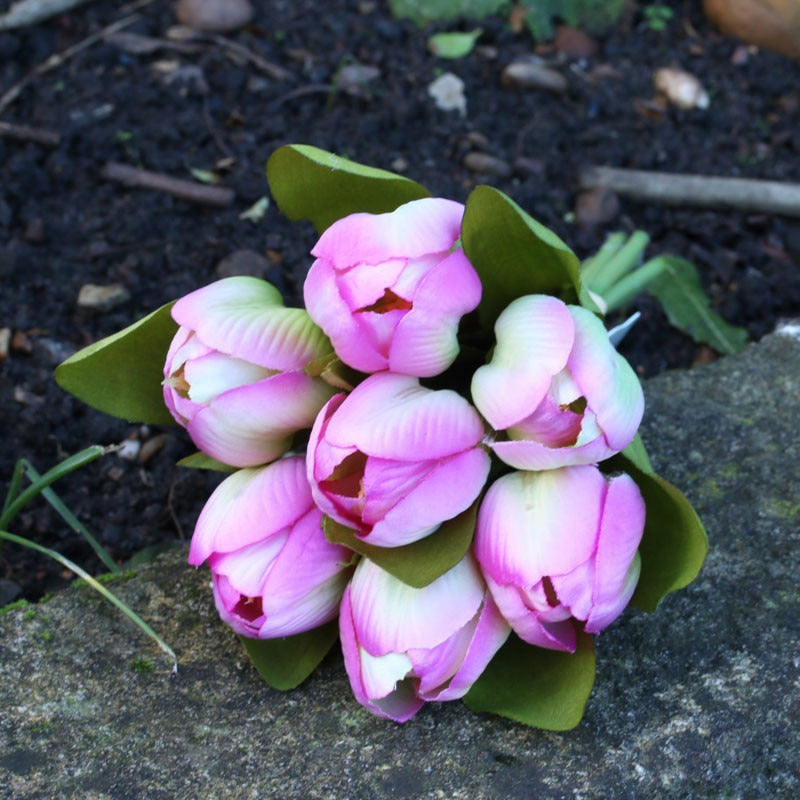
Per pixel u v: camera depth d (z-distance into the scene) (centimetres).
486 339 82
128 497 100
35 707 83
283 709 83
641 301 111
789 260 116
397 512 77
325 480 77
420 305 77
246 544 79
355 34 130
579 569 77
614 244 107
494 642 80
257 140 119
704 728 83
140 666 85
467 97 126
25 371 104
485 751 82
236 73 123
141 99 120
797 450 92
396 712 81
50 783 81
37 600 96
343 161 81
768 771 82
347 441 76
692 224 118
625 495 78
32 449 101
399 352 77
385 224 77
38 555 98
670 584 81
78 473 101
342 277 77
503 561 78
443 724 83
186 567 88
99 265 108
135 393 84
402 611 79
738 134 127
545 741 82
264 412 80
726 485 91
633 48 134
